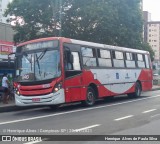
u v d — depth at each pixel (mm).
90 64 19016
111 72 21062
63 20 28625
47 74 16516
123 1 29906
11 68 22047
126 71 22953
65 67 16828
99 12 27469
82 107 18438
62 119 13602
